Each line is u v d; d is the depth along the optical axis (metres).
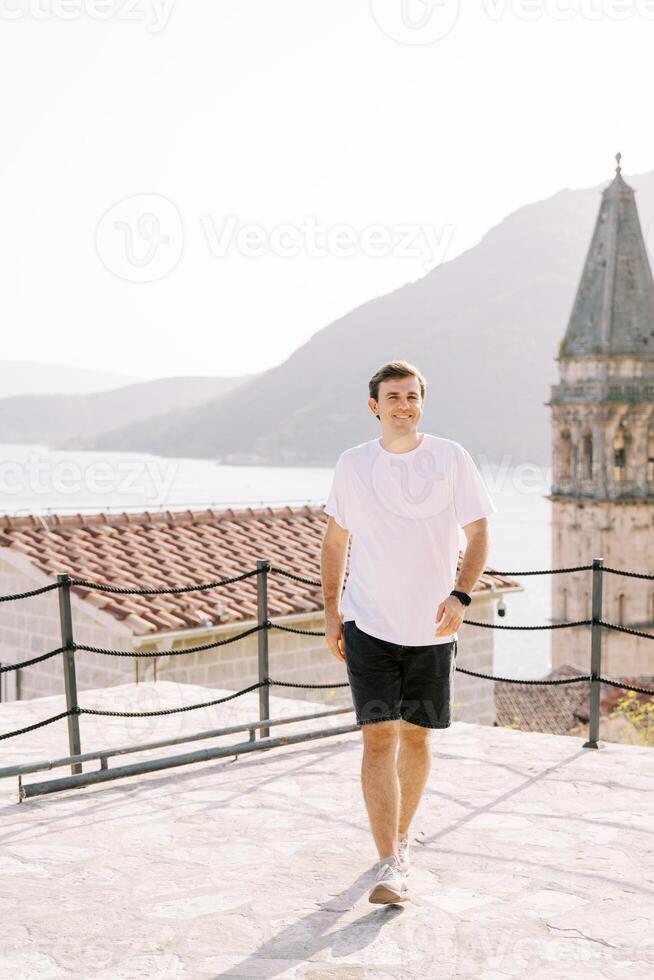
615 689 34.84
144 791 5.68
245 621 12.94
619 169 62.50
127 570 13.91
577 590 63.12
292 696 13.78
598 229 63.31
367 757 3.93
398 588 3.92
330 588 4.21
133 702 8.81
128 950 3.57
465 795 5.44
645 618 62.25
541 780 5.73
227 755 6.27
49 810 5.33
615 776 5.80
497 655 90.19
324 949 3.54
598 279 62.75
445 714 4.04
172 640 12.59
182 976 3.36
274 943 3.60
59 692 13.36
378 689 3.92
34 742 7.28
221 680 13.09
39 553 13.88
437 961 3.44
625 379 61.53
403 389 3.94
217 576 14.32
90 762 6.56
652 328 62.00
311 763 6.26
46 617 13.51
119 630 12.36
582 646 63.09
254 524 17.08
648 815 5.07
